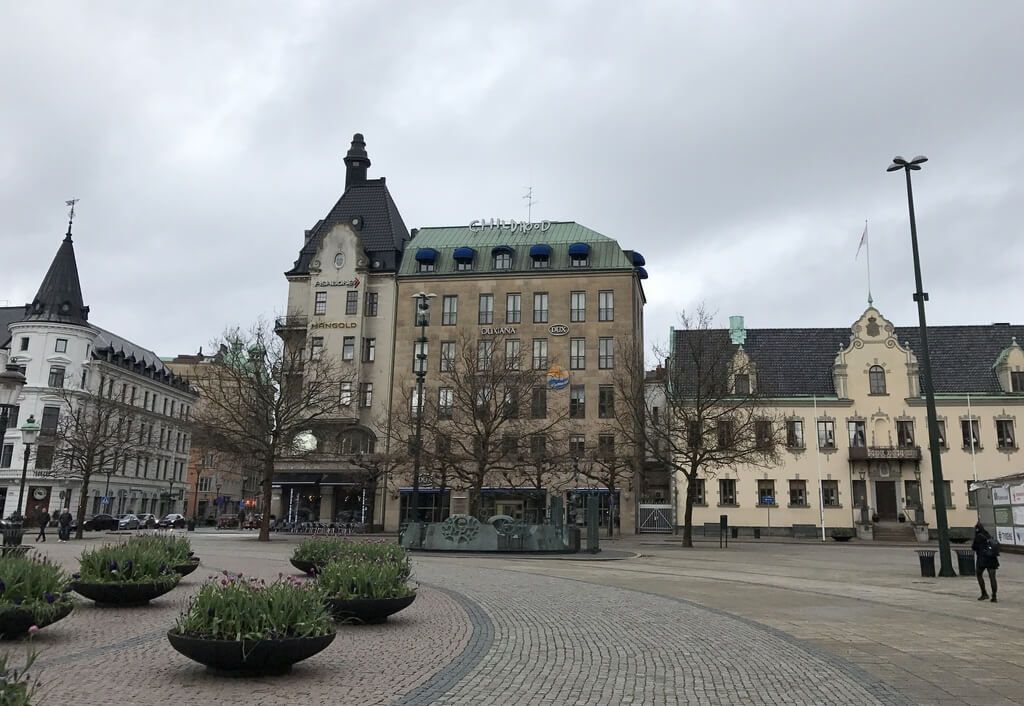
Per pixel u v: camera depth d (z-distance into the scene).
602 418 62.12
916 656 11.40
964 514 58.03
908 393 60.50
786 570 26.83
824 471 60.00
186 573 17.86
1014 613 16.06
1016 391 59.59
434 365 64.88
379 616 13.35
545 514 56.94
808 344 65.81
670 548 41.50
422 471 52.31
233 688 8.88
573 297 64.88
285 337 55.84
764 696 9.02
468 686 9.26
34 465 73.25
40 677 9.19
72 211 83.50
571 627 13.70
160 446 86.81
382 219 70.88
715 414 51.12
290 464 62.75
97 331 81.94
